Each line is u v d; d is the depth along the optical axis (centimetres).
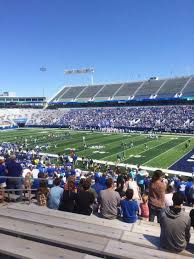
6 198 1027
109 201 846
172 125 8244
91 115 10512
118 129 8544
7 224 671
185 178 3322
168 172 3650
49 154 4981
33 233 621
